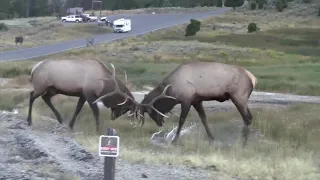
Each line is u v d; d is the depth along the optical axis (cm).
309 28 9938
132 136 1680
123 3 17200
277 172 1181
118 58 5762
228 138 1719
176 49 6519
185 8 14788
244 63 5706
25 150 1184
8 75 3866
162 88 1684
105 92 1688
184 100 1648
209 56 6156
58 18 12312
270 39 8344
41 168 1012
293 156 1384
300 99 3238
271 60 6075
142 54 6088
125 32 9206
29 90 2947
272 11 13150
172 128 1883
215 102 2841
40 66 1686
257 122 1903
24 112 1908
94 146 1358
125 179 1024
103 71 1692
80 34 9006
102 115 2042
